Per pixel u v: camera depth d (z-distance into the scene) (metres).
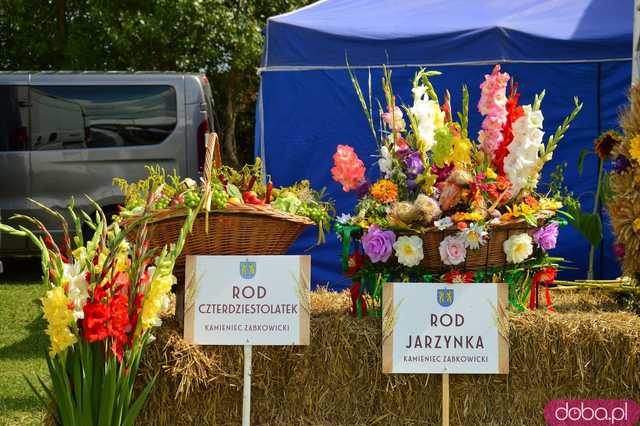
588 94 6.32
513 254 3.42
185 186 3.45
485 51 6.20
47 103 8.36
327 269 6.71
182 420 3.39
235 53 12.38
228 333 3.31
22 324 6.61
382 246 3.35
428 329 3.29
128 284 3.07
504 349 3.29
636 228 3.76
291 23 6.49
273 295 3.31
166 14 11.34
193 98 8.44
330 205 3.77
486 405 3.46
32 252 8.41
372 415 3.45
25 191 8.30
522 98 6.34
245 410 3.32
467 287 3.29
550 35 6.16
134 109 8.40
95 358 3.04
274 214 3.35
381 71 6.39
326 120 6.55
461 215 3.29
